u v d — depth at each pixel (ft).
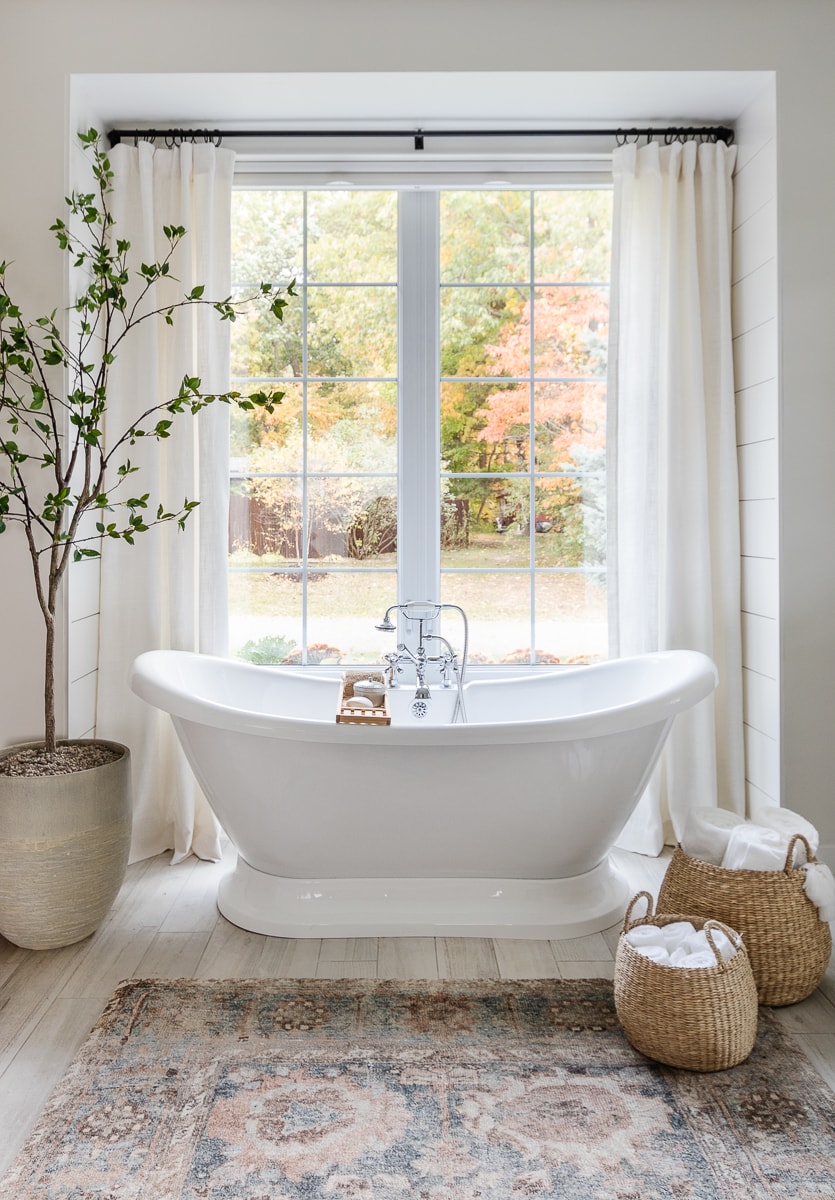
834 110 9.20
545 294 10.74
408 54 9.14
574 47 9.18
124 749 8.46
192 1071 6.03
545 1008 6.84
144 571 9.75
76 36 9.07
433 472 10.72
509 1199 4.93
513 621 10.89
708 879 7.08
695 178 10.19
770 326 9.37
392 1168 5.16
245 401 8.45
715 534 10.19
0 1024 6.64
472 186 10.46
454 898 8.18
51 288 9.01
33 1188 4.99
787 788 9.33
